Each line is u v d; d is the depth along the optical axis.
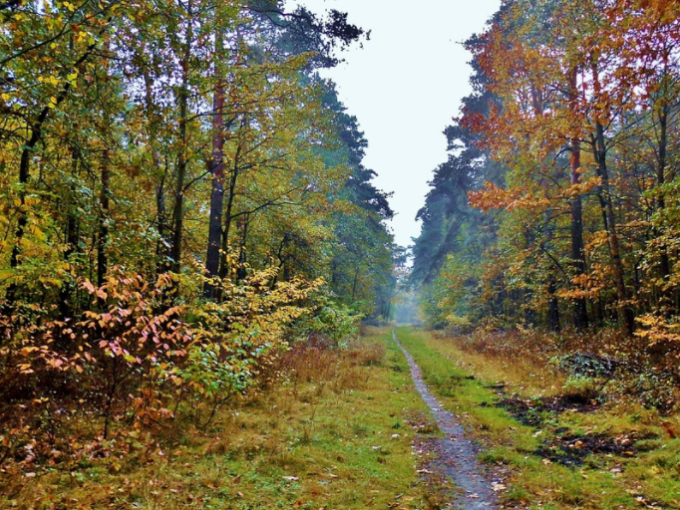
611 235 13.16
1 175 6.16
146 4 6.59
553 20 12.86
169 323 6.11
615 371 9.95
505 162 17.02
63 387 6.96
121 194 10.90
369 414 8.41
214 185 12.52
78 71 6.69
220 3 8.36
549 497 4.76
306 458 5.73
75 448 5.08
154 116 8.05
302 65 12.09
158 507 4.04
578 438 6.98
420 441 7.04
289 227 16.95
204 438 6.20
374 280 37.69
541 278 18.09
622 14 6.10
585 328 16.00
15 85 5.98
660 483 4.89
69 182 7.22
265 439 6.37
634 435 6.57
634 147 15.06
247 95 11.17
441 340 26.92
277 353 10.98
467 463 6.08
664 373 8.91
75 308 10.07
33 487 4.18
